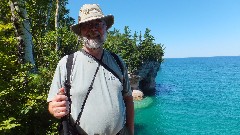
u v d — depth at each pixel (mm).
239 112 61406
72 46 24047
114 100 2750
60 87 2680
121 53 82375
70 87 2678
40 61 20438
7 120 8672
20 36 14641
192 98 83500
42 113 10195
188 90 104938
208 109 65688
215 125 50000
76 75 2695
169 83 136000
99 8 2871
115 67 2861
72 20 35062
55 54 18578
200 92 99062
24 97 10039
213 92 99062
